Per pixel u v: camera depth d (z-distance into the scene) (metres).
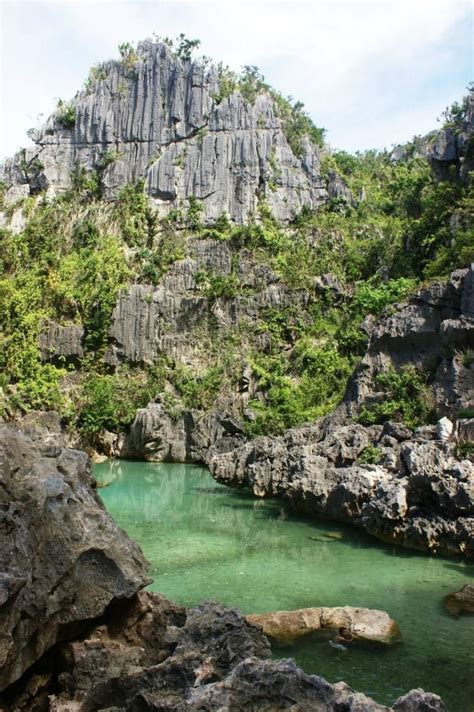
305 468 24.20
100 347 53.88
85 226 63.81
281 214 65.06
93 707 7.71
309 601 14.33
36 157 72.06
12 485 8.59
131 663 8.49
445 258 40.34
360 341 49.28
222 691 6.79
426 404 29.23
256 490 27.53
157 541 20.22
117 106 70.25
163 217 65.06
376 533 20.28
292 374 50.53
